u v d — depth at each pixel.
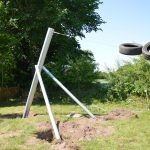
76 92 28.31
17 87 31.17
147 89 23.62
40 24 29.53
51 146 11.26
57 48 31.97
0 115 19.03
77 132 12.57
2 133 13.13
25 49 32.81
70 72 28.83
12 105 25.58
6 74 31.67
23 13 29.92
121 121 14.14
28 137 12.24
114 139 11.80
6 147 11.17
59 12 28.89
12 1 31.06
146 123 13.82
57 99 27.48
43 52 16.03
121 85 24.81
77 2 31.69
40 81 15.56
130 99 23.73
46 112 19.83
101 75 29.23
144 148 10.86
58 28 30.75
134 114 15.32
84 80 28.50
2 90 29.34
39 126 13.53
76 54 31.56
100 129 12.93
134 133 12.39
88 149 10.89
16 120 15.02
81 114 16.38
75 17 31.12
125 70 25.14
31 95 16.92
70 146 11.07
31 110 21.25
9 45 29.22
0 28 29.28
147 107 21.77
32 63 32.28
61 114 18.09
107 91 25.97
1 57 29.42
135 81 24.20
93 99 25.59
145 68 24.08
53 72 29.62
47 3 30.78
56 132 12.27
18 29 31.34
